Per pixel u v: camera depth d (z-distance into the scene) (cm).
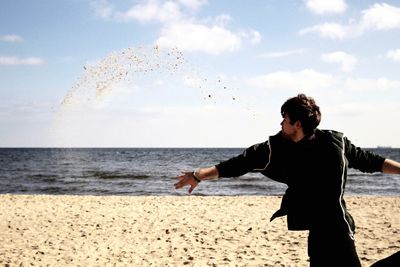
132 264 654
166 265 646
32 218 1116
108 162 7244
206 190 2550
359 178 3722
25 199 1565
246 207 1352
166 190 2566
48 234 902
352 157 290
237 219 1095
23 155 12100
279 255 700
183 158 9481
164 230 945
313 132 285
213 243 803
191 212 1232
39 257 700
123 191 2516
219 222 1047
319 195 282
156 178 3475
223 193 2388
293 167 286
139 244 801
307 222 286
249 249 746
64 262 667
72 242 820
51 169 4841
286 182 295
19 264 654
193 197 1666
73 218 1117
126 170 4662
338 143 285
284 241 814
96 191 2512
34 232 924
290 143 285
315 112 280
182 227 980
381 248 736
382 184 3114
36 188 2675
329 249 276
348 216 286
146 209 1298
